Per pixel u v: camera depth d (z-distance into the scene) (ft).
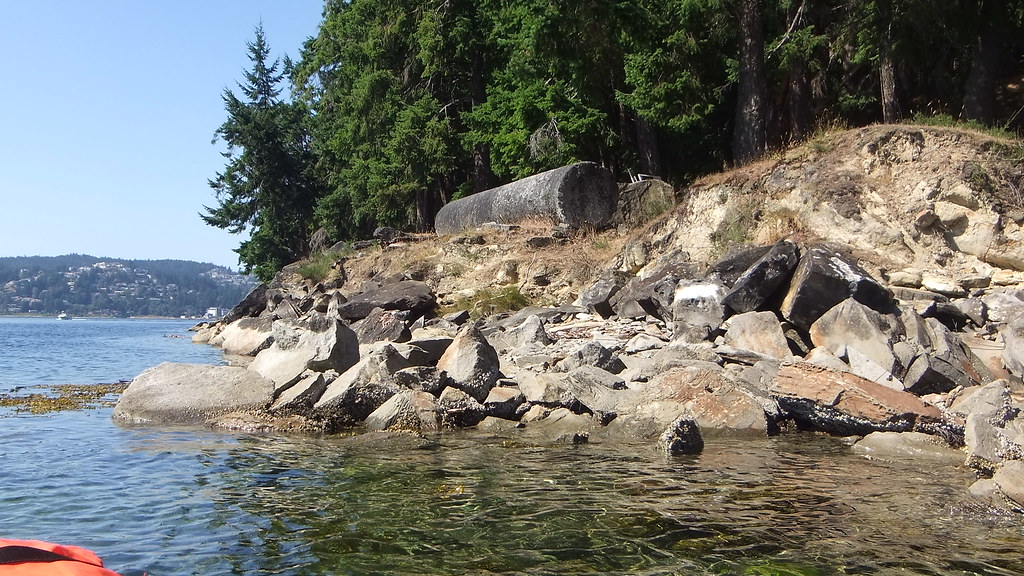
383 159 113.80
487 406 36.65
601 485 24.43
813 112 83.82
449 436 33.65
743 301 45.60
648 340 46.50
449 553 18.04
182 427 36.37
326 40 131.95
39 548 8.48
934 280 49.83
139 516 21.25
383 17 110.52
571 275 69.62
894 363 36.91
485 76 106.22
